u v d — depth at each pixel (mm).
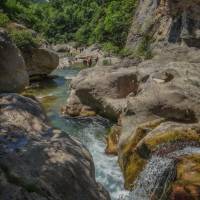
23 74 8078
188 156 7660
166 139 8594
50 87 20781
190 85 11219
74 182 4023
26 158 4055
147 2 29172
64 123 13844
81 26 67188
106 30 43875
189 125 9258
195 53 19281
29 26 36750
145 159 8500
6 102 5422
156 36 24844
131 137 9664
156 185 7656
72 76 25812
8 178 3646
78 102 15047
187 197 6375
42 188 3680
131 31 30922
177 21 21969
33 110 5445
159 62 15273
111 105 14047
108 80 14695
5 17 26188
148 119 10656
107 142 11352
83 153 4711
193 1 19969
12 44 7980
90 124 13797
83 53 45469
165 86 11289
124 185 8625
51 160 4168
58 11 75938
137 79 14031
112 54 37188
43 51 23438
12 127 4754
